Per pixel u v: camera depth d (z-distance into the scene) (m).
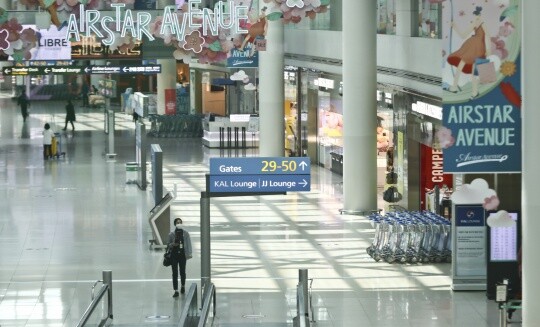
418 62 32.69
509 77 18.61
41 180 44.44
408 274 27.17
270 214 36.72
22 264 28.28
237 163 23.84
